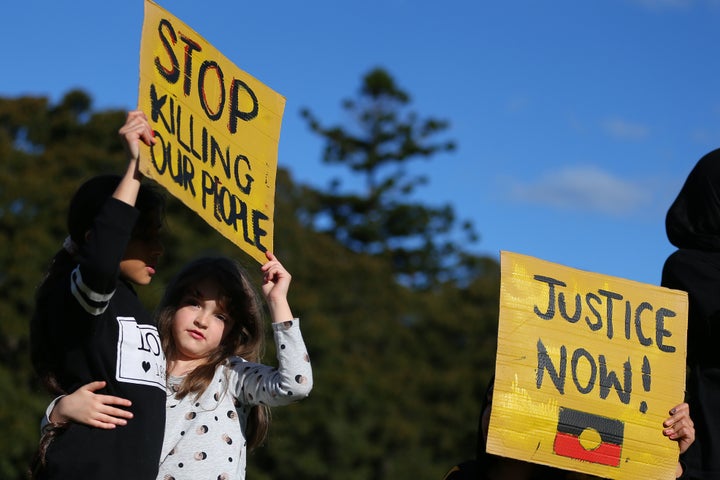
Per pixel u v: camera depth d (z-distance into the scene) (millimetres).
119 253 4812
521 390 5496
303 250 36656
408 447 33875
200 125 5445
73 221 5156
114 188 5188
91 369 5027
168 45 5340
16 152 32688
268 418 5984
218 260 5883
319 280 36750
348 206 52156
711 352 6012
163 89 5234
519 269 5672
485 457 5746
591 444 5559
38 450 4980
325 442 31281
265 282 5703
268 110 5945
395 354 37469
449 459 35844
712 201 6129
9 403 27109
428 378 37000
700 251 6152
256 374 5652
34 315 5188
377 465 33562
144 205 5207
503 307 5578
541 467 5812
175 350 5699
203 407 5523
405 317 40000
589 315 5723
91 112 35812
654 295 5898
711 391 5957
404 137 52781
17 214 30344
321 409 31453
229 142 5637
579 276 5789
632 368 5719
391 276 40344
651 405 5707
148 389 5113
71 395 4945
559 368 5578
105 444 4930
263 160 5855
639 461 5629
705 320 5930
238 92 5777
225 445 5469
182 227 30375
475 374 37562
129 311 5191
